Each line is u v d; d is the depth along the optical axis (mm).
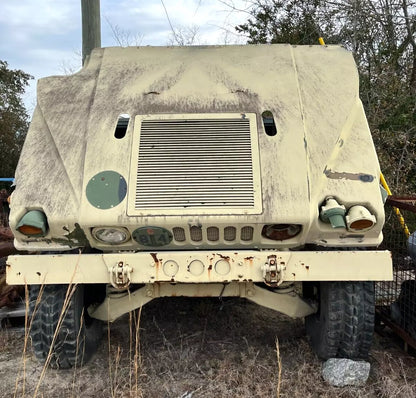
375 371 3383
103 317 3451
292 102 3336
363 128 3297
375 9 10383
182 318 4449
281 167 3031
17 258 2963
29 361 3637
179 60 3650
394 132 8352
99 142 3150
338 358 3305
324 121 3268
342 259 2926
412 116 8570
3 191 5730
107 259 2926
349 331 3193
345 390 3127
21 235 2973
